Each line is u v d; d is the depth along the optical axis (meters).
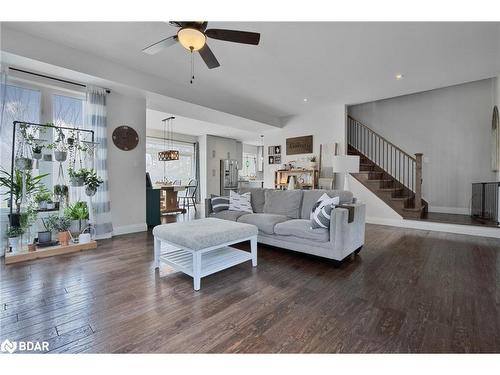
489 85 5.28
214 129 8.40
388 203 5.35
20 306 1.94
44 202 3.35
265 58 3.66
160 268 2.76
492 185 4.65
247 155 11.95
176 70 4.11
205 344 1.52
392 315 1.83
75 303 1.99
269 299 2.08
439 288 2.28
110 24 2.85
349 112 7.12
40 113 3.53
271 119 6.93
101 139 3.97
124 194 4.41
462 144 5.58
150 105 5.02
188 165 9.50
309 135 6.73
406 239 4.07
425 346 1.49
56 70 3.39
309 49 3.39
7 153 3.22
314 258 3.14
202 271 2.31
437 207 5.86
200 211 7.52
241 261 2.66
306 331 1.65
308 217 3.53
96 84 3.88
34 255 3.03
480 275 2.57
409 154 6.18
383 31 2.94
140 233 4.43
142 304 1.99
